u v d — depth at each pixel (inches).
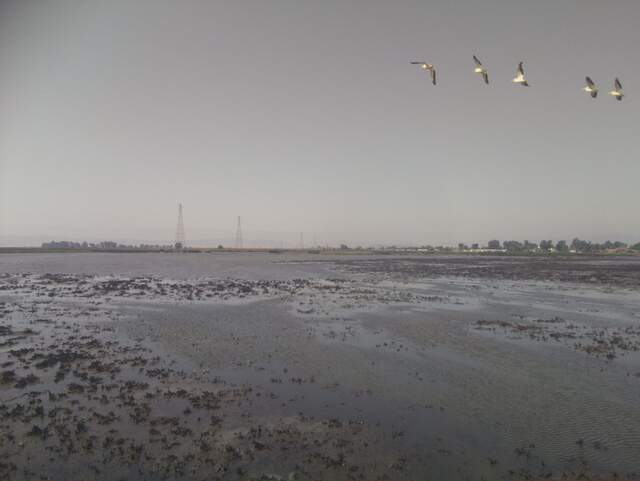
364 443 390.0
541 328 876.6
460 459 366.6
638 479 340.5
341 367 606.2
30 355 640.4
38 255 5123.0
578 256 6176.2
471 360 647.8
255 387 523.5
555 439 402.6
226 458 359.6
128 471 338.6
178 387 516.7
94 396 482.6
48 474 333.1
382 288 1606.8
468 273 2468.0
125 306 1101.7
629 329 874.8
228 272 2432.3
